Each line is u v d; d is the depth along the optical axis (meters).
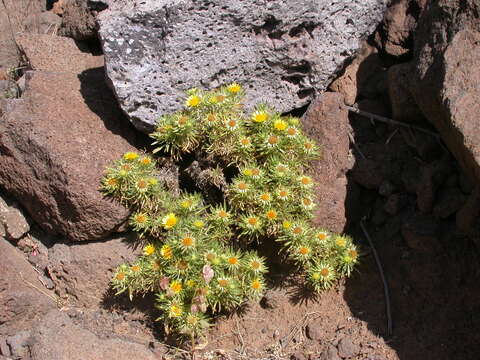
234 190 0.86
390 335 0.83
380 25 1.01
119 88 0.86
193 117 0.88
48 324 0.84
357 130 0.98
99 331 0.86
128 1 0.87
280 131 0.88
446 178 0.88
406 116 0.94
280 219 0.86
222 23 0.88
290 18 0.90
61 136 0.89
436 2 0.84
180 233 0.84
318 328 0.85
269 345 0.86
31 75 0.97
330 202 0.89
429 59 0.82
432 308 0.84
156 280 0.85
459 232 0.85
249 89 0.94
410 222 0.88
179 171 0.92
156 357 0.84
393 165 0.93
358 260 0.89
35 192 0.89
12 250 0.90
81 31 1.08
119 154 0.90
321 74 0.95
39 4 1.22
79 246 0.89
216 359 0.85
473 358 0.79
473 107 0.73
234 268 0.84
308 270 0.86
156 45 0.86
